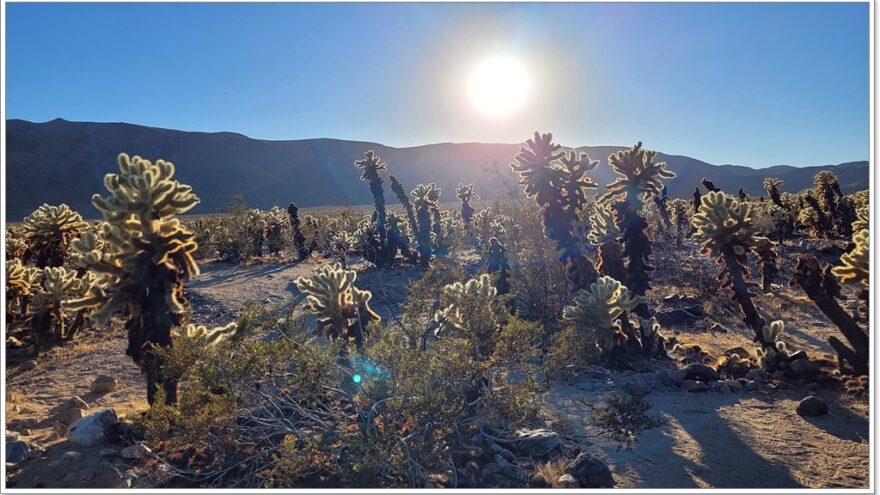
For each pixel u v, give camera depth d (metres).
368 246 21.86
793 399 7.96
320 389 5.91
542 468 5.41
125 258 6.20
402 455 4.95
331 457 5.17
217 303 15.58
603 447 6.41
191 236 6.62
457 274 10.20
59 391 8.23
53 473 5.07
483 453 5.70
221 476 5.07
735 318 13.04
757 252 10.13
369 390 5.73
